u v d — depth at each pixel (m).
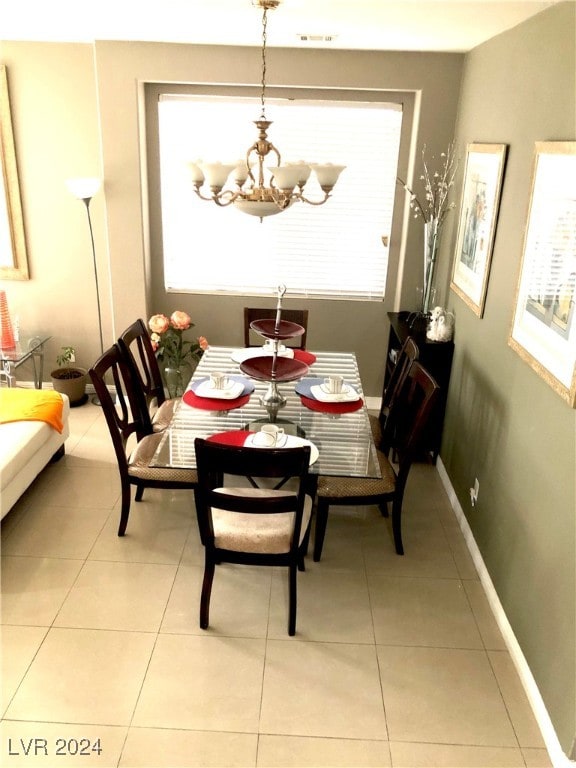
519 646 2.43
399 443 3.42
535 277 2.38
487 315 3.05
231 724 2.16
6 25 3.29
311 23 2.88
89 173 4.17
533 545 2.35
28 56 3.89
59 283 4.43
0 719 2.14
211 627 2.57
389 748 2.10
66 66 3.92
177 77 3.79
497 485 2.80
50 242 4.32
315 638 2.54
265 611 2.67
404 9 2.47
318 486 2.86
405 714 2.23
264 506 2.29
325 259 4.37
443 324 3.70
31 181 4.18
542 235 2.32
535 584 2.31
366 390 4.69
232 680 2.33
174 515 3.28
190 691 2.27
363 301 4.45
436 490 3.69
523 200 2.61
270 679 2.34
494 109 3.09
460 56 3.72
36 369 4.64
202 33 3.35
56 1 2.55
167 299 4.48
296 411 2.97
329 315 4.48
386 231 4.29
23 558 2.92
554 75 2.33
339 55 3.73
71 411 4.46
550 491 2.22
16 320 4.28
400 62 3.75
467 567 3.02
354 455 2.63
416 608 2.73
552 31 2.37
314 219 4.27
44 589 2.73
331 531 3.23
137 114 3.88
